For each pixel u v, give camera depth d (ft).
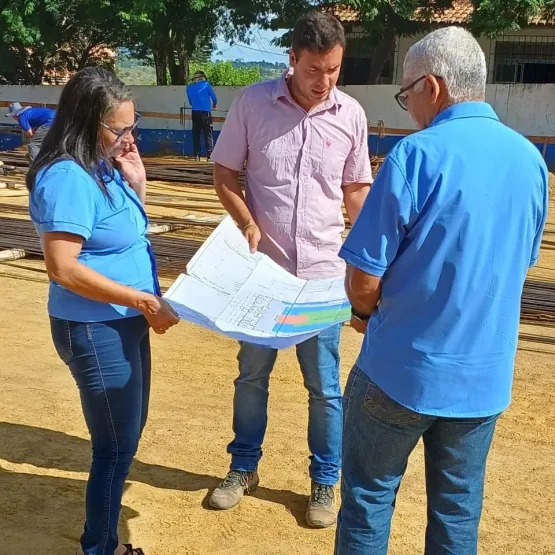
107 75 9.73
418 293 8.05
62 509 13.04
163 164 61.46
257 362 12.76
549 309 25.26
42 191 9.34
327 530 12.70
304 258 12.14
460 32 8.20
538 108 65.21
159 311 9.65
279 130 11.84
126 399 10.19
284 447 15.40
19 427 15.83
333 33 10.98
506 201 7.93
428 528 9.09
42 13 77.10
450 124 8.01
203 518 12.91
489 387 8.32
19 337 21.12
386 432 8.57
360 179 12.43
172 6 77.46
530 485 14.32
